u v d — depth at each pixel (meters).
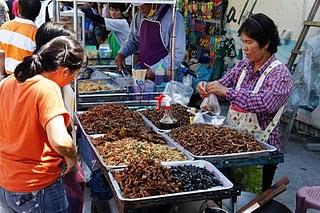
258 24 2.34
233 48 6.22
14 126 1.77
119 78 3.56
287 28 5.14
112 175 1.90
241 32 2.43
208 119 2.68
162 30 3.67
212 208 1.98
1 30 3.75
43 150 1.80
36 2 3.77
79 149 2.82
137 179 1.79
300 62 4.46
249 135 2.36
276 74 2.38
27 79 1.79
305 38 4.77
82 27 4.10
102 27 4.93
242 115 2.48
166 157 2.12
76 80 2.94
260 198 2.10
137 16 4.00
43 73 1.84
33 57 1.84
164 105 2.92
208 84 2.67
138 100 3.18
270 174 2.41
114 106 2.88
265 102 2.33
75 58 1.87
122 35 4.52
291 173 3.94
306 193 2.31
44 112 1.71
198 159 2.10
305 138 4.80
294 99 4.46
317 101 4.61
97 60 4.35
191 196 1.73
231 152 2.16
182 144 2.29
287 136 4.59
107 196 2.57
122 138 2.40
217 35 6.54
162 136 2.46
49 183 1.84
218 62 6.37
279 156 2.15
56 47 1.84
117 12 4.99
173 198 1.70
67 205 1.98
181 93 3.24
